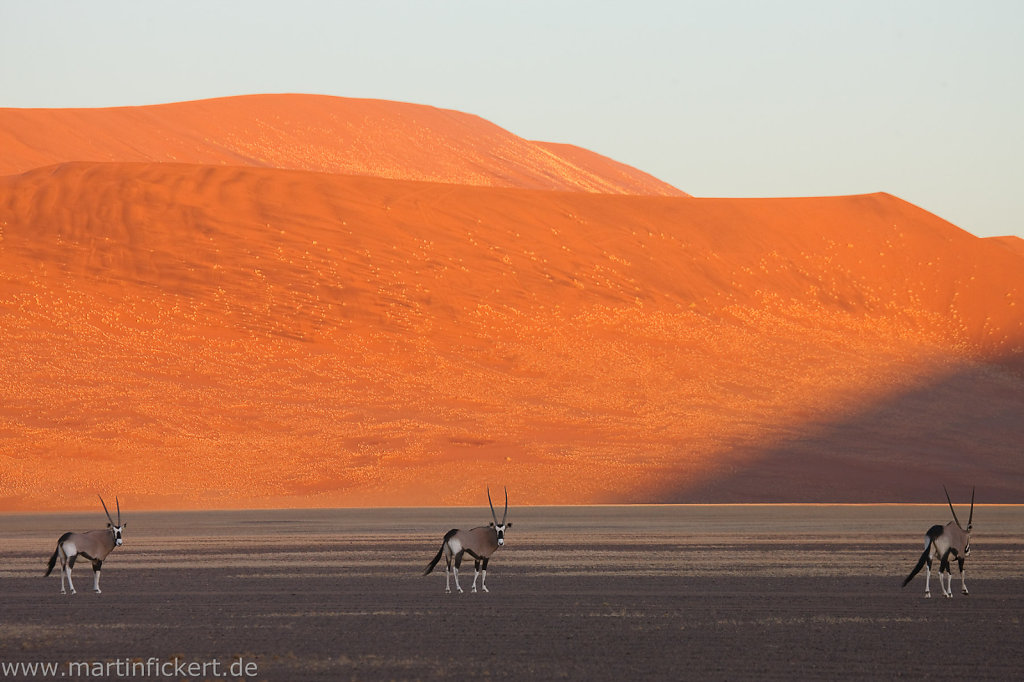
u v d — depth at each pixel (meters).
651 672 15.02
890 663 15.55
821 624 18.45
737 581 23.66
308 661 15.67
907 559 27.52
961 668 15.30
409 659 15.77
